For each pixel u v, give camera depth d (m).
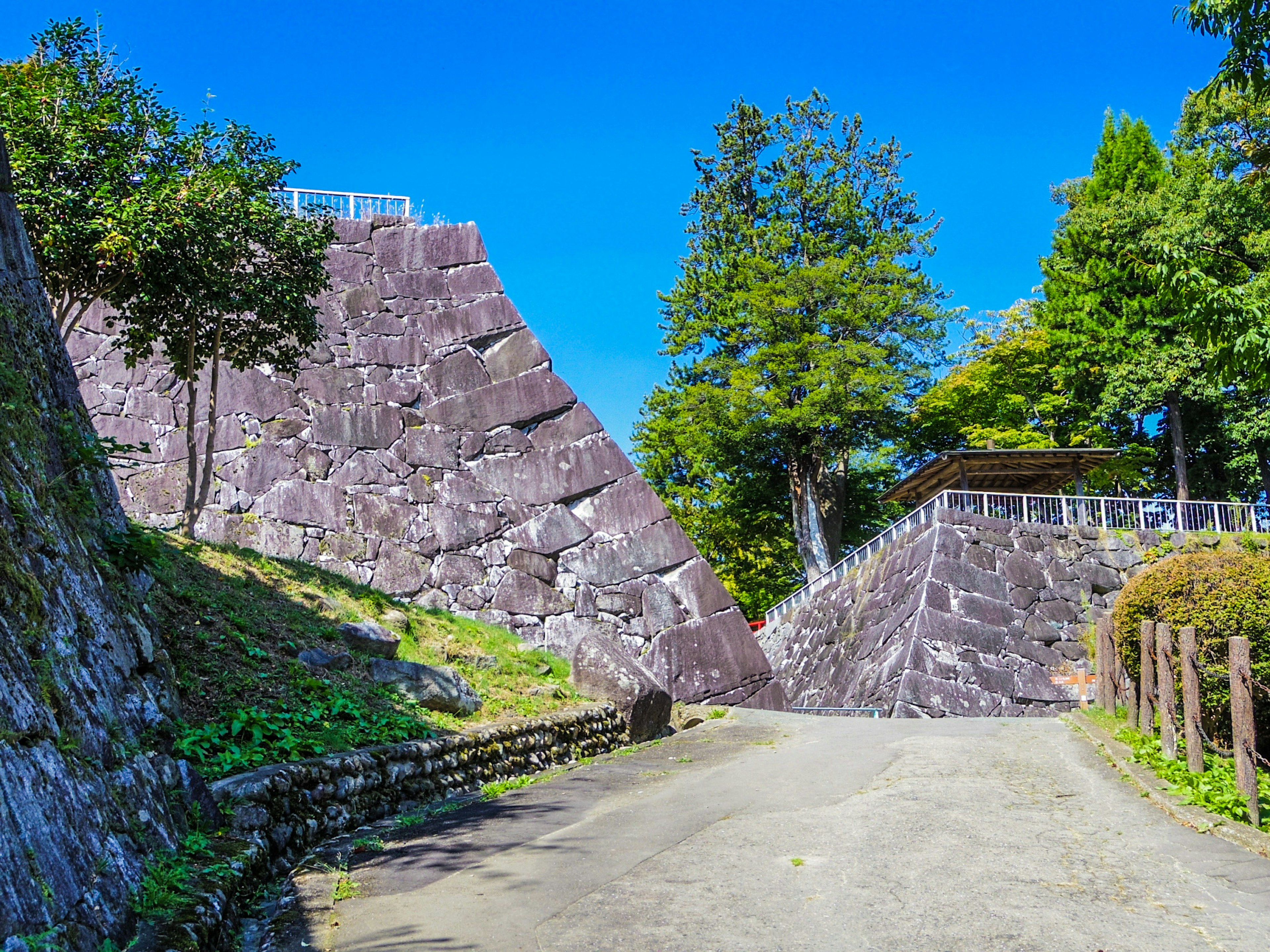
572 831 7.11
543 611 17.78
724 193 41.44
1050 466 26.45
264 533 17.38
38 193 10.97
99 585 5.93
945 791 8.10
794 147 41.38
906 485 28.67
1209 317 11.06
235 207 12.54
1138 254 30.22
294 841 6.30
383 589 17.28
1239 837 6.20
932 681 18.80
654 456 41.50
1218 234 25.89
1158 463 36.66
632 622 17.98
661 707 13.39
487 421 18.94
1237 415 32.75
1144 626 9.21
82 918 3.73
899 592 21.36
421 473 18.33
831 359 33.84
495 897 5.44
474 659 13.10
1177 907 5.00
